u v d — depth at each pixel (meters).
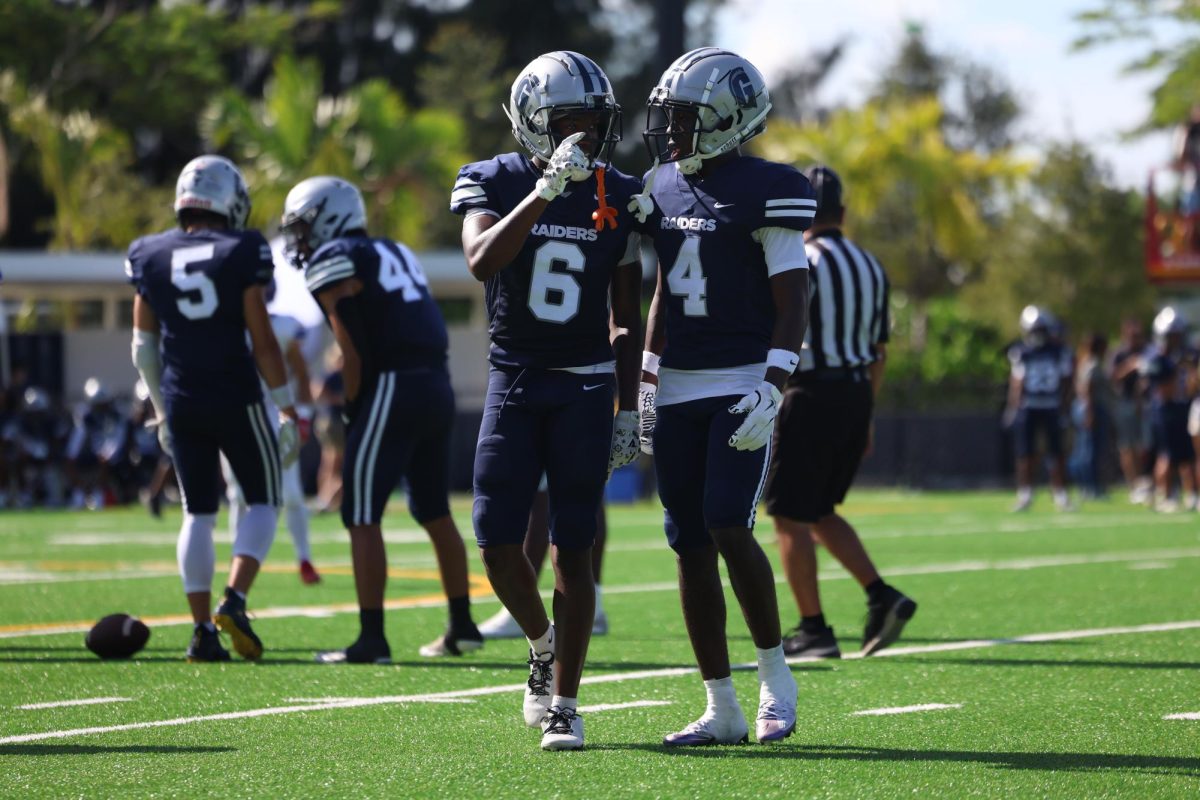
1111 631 27.09
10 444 71.81
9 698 20.80
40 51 120.69
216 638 24.39
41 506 72.88
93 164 117.88
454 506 68.12
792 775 15.84
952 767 16.19
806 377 24.48
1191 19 114.25
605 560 42.16
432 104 144.88
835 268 24.45
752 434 16.67
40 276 80.00
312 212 25.14
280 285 37.78
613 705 20.17
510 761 16.62
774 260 17.09
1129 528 52.44
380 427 24.17
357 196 25.50
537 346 17.45
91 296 86.12
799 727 18.58
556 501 17.48
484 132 144.12
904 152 119.44
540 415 17.61
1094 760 16.55
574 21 159.00
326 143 103.19
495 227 16.78
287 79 104.50
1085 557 41.41
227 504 69.31
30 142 120.81
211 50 129.38
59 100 120.19
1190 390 63.56
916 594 33.03
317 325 38.47
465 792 15.12
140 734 18.22
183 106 128.00
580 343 17.48
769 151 121.75
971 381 87.38
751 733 18.23
